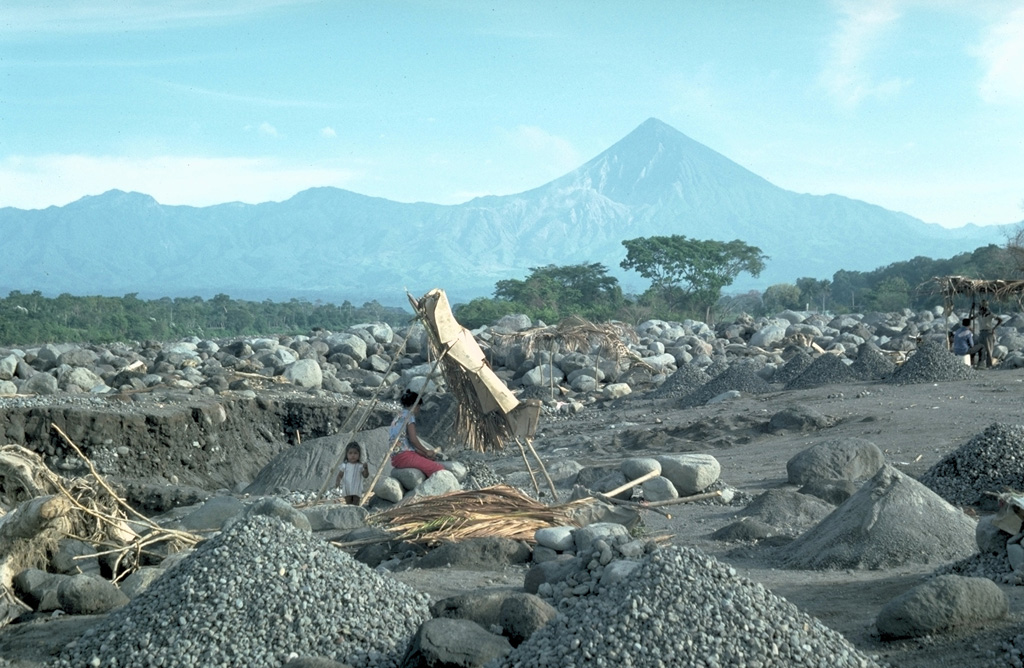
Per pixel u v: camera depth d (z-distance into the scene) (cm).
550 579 594
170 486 1611
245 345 3578
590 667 426
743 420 1777
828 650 445
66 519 848
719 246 9112
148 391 2272
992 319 2473
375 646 515
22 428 1734
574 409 2478
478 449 1202
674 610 442
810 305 11619
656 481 1162
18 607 698
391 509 997
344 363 3488
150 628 513
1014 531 656
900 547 744
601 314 7269
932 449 1348
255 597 522
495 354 3216
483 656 475
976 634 505
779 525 949
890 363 2208
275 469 1491
